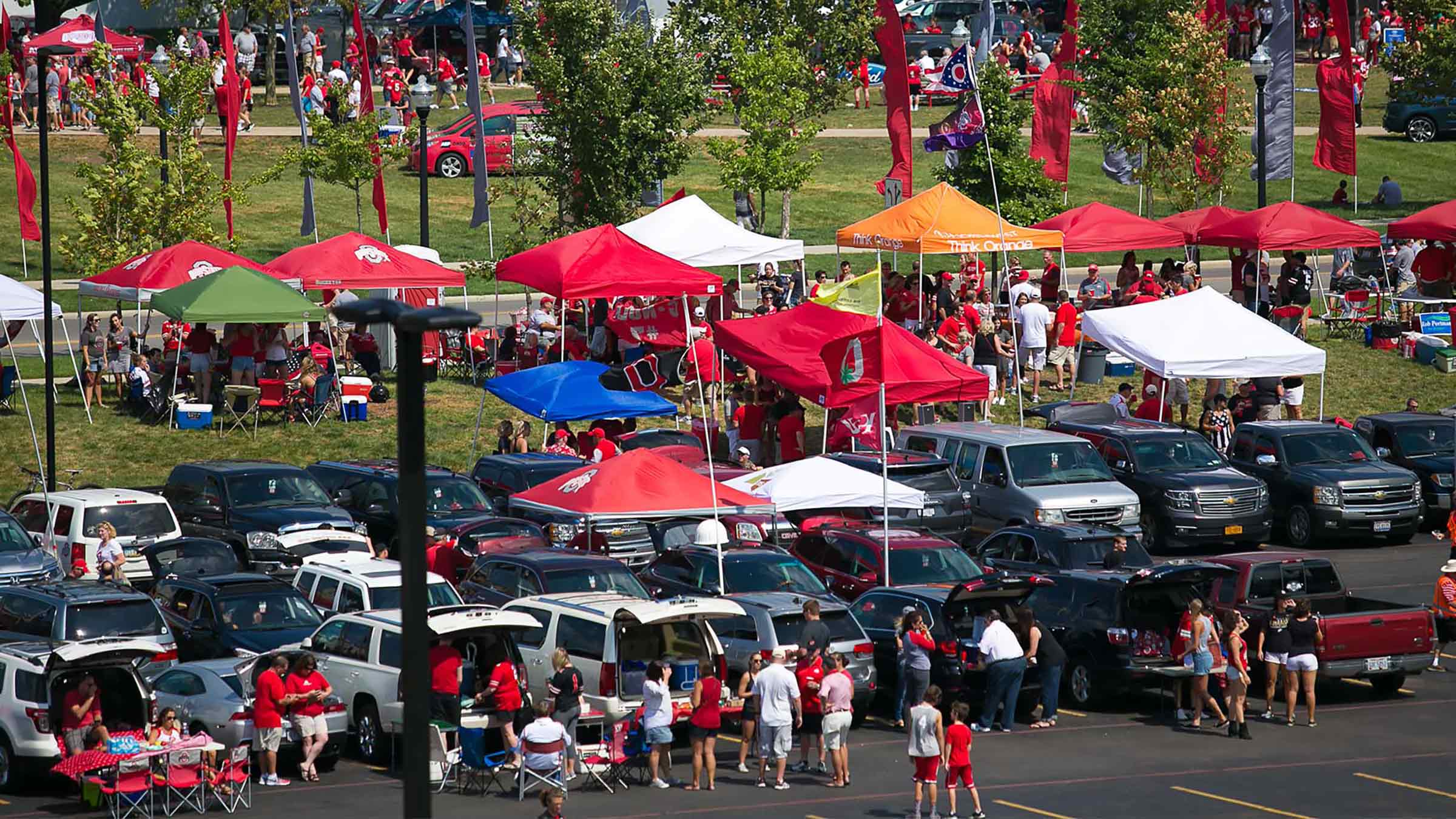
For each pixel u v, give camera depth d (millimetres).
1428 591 68875
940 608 55469
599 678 49844
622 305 95625
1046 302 102062
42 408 88812
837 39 126250
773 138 112375
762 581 59375
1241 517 76562
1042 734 53531
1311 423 82875
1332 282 114938
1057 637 57219
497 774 48906
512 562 59156
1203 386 100188
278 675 48312
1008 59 170500
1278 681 59750
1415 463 83562
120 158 101812
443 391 95438
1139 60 124562
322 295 116875
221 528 70625
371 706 50344
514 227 131625
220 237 113250
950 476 74375
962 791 46438
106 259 99875
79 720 47156
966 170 114125
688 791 47438
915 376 78125
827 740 47594
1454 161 158125
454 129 145625
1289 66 120562
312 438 86375
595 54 103312
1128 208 140250
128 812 44594
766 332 81625
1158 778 47719
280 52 172125
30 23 158750
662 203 110188
